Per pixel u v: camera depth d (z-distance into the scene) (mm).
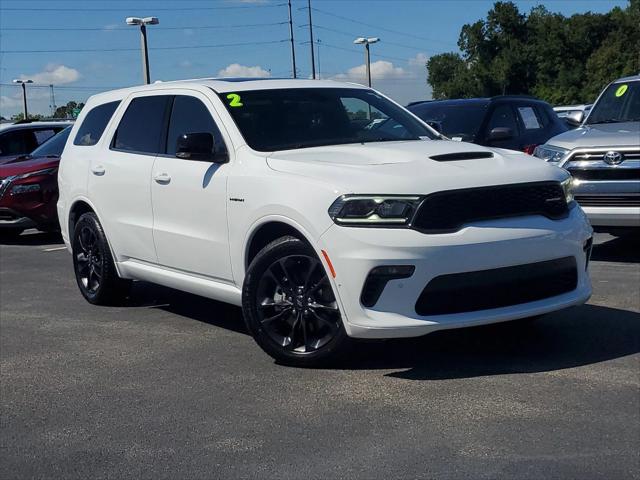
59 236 13039
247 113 5812
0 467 3936
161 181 6125
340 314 4734
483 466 3693
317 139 5785
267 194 5070
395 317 4547
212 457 3924
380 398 4574
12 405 4781
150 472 3801
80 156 7348
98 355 5727
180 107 6281
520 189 4762
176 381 5055
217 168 5605
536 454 3799
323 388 4773
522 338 5609
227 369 5234
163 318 6754
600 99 9859
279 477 3676
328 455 3875
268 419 4355
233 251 5457
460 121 10992
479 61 83250
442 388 4684
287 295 5074
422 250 4473
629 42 71250
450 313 4621
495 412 4301
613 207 7953
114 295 7211
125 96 7066
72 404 4750
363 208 4559
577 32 74875
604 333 5672
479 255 4559
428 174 4652
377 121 6203
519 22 81375
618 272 7766
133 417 4492
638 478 3549
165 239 6156
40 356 5766
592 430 4043
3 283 8742
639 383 4668
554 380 4750
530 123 11477
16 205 11477
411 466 3721
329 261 4664
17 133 14141
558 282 4984
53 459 4000
